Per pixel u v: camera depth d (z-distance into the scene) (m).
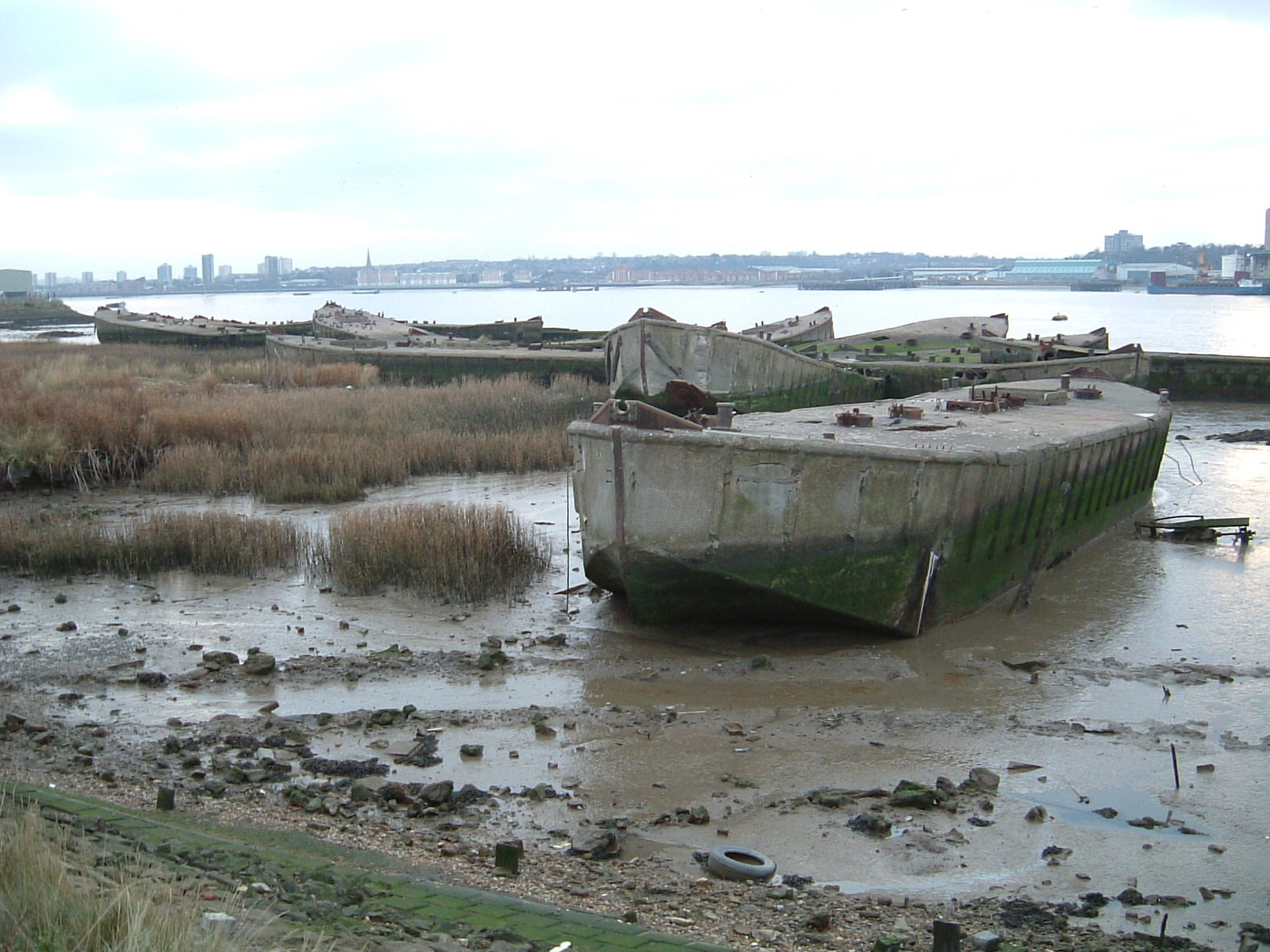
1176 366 48.72
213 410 32.00
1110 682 15.08
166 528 20.91
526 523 24.20
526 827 10.91
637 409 16.59
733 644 16.61
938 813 11.32
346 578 19.17
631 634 17.00
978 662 15.84
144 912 6.16
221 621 17.67
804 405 38.09
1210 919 9.42
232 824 10.62
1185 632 17.25
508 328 63.91
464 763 12.48
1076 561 21.58
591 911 9.06
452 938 7.51
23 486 27.62
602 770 12.29
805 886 9.84
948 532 16.86
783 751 12.80
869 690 14.77
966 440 18.88
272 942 6.68
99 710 14.16
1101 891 9.90
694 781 12.01
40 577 20.08
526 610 18.14
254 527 21.38
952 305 157.12
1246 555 21.95
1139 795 11.79
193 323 68.94
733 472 15.99
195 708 14.22
